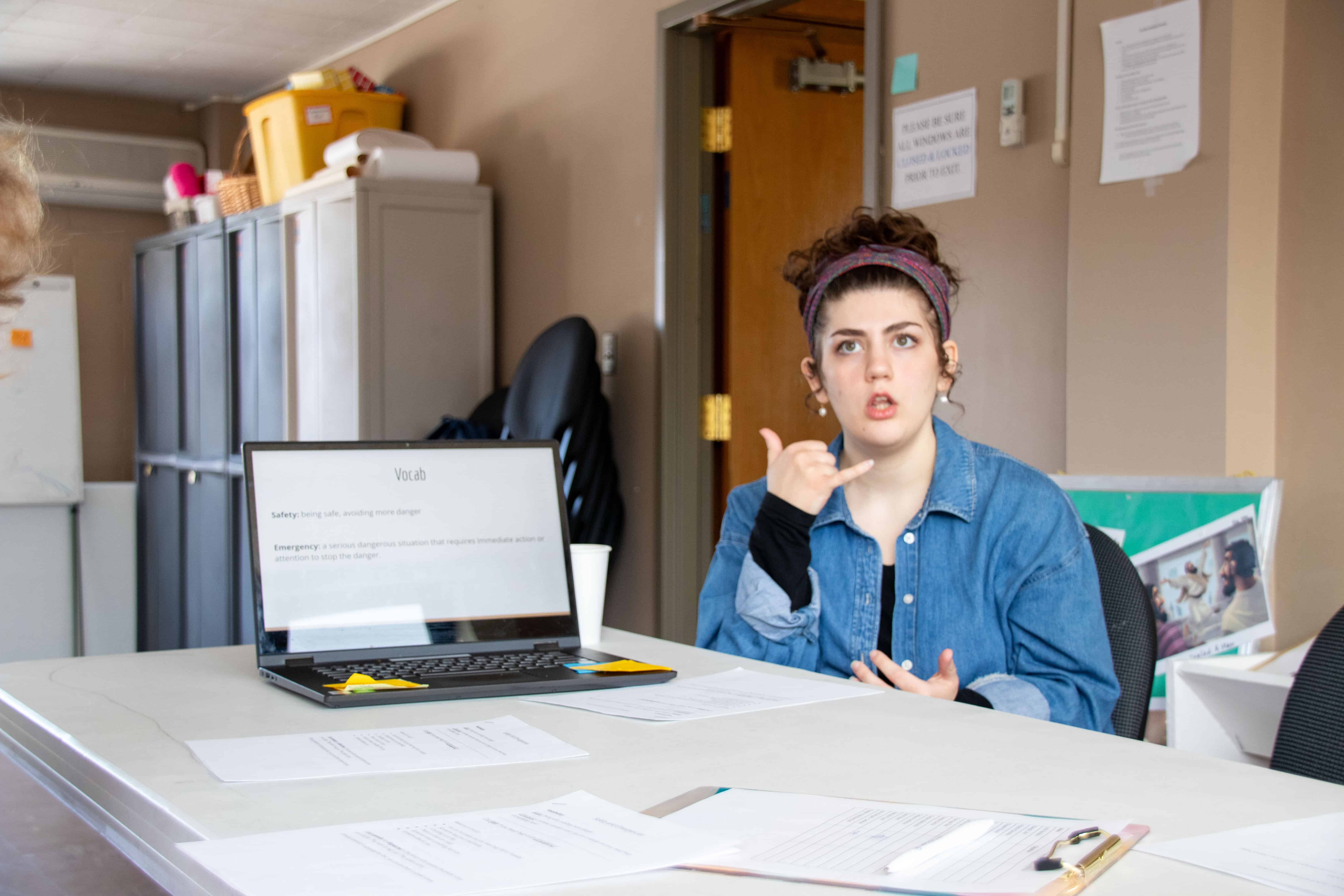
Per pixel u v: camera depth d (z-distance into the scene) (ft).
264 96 19.94
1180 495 7.05
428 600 4.21
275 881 1.98
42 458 15.78
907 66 8.94
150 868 2.47
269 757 2.82
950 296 5.05
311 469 4.16
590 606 4.73
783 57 11.98
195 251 17.17
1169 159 7.16
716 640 5.06
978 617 4.71
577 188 12.91
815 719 3.33
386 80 16.55
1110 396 7.47
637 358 12.07
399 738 3.04
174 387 18.01
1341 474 6.86
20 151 2.78
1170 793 2.61
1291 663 6.38
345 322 13.25
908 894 1.96
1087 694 4.41
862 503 4.96
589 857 2.12
